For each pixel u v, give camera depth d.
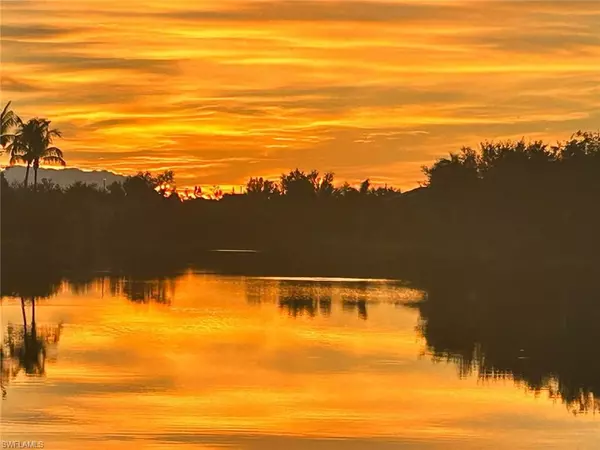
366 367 36.34
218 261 104.44
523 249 101.69
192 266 94.38
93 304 57.16
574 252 97.12
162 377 34.16
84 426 27.59
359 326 47.94
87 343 41.97
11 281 72.12
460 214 114.62
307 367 36.25
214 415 28.84
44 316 51.12
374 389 32.53
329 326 47.88
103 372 35.16
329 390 32.38
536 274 82.06
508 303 58.97
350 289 68.19
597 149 101.75
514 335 45.16
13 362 37.22
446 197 116.88
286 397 31.16
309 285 71.69
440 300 60.66
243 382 33.41
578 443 26.34
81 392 31.80
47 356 38.47
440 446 26.02
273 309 55.41
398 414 29.12
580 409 30.03
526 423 28.28
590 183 98.44
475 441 26.62
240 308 55.81
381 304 58.31
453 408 30.12
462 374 35.28
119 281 73.94
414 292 65.94
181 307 56.09
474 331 46.41
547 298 62.19
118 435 26.62
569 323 49.69
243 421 28.09
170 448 25.52
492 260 100.25
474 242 111.00
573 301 60.34
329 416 28.94
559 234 98.81
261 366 36.50
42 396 31.16
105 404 30.08
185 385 32.88
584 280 75.88
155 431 27.00
